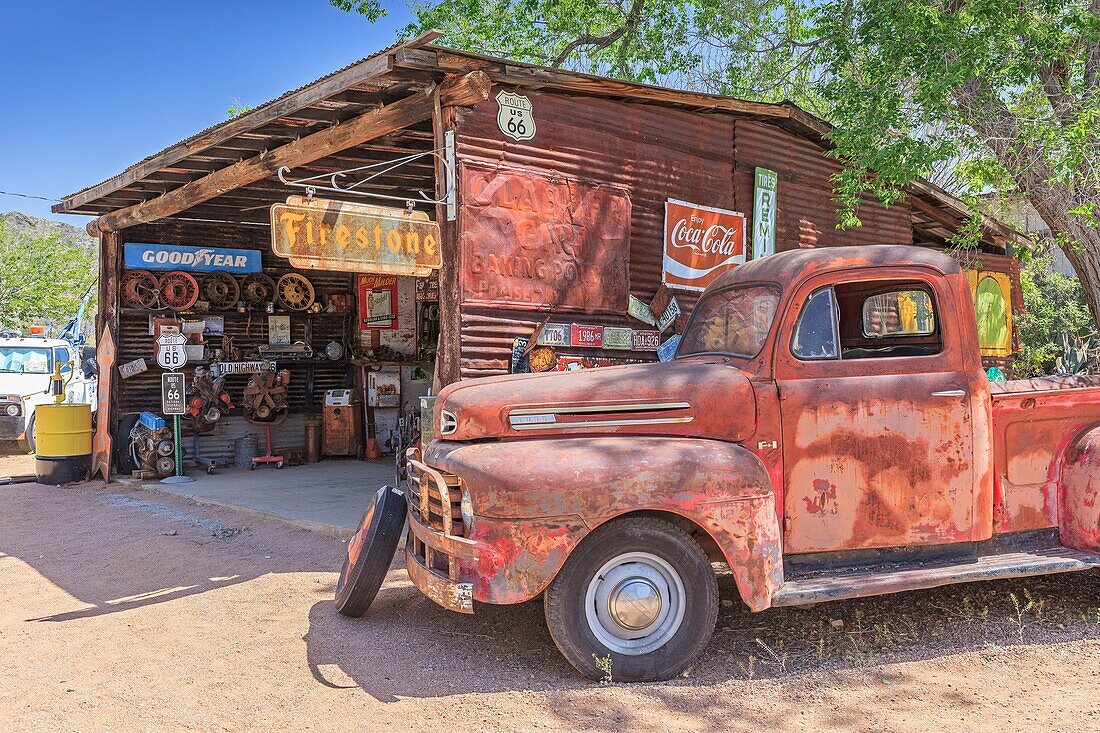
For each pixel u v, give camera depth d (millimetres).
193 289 11812
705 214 8672
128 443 11211
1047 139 7938
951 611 4949
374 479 10742
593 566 3988
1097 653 4250
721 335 4777
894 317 4715
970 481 4465
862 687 3928
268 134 8234
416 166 9414
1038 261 10961
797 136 9750
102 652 4617
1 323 29875
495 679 4109
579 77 7223
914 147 8148
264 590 5809
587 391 4309
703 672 4141
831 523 4336
